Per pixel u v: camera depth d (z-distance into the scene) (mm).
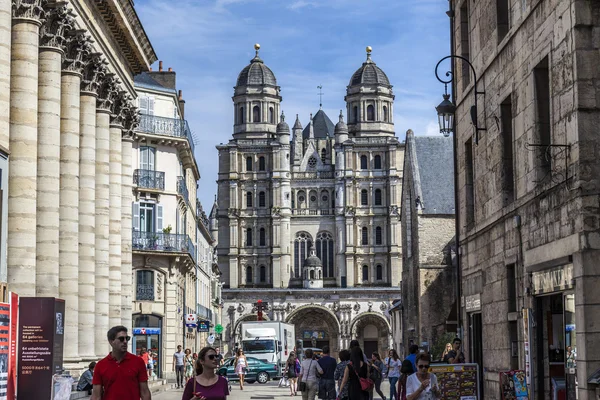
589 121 17547
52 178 26719
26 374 19391
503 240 23391
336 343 157125
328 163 167625
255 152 166625
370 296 156875
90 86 31672
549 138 20375
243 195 166125
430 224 65750
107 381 12992
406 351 72875
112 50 35312
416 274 66625
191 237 77125
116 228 36812
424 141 70312
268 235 165125
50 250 26484
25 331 19453
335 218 163500
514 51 22062
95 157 33000
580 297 17516
